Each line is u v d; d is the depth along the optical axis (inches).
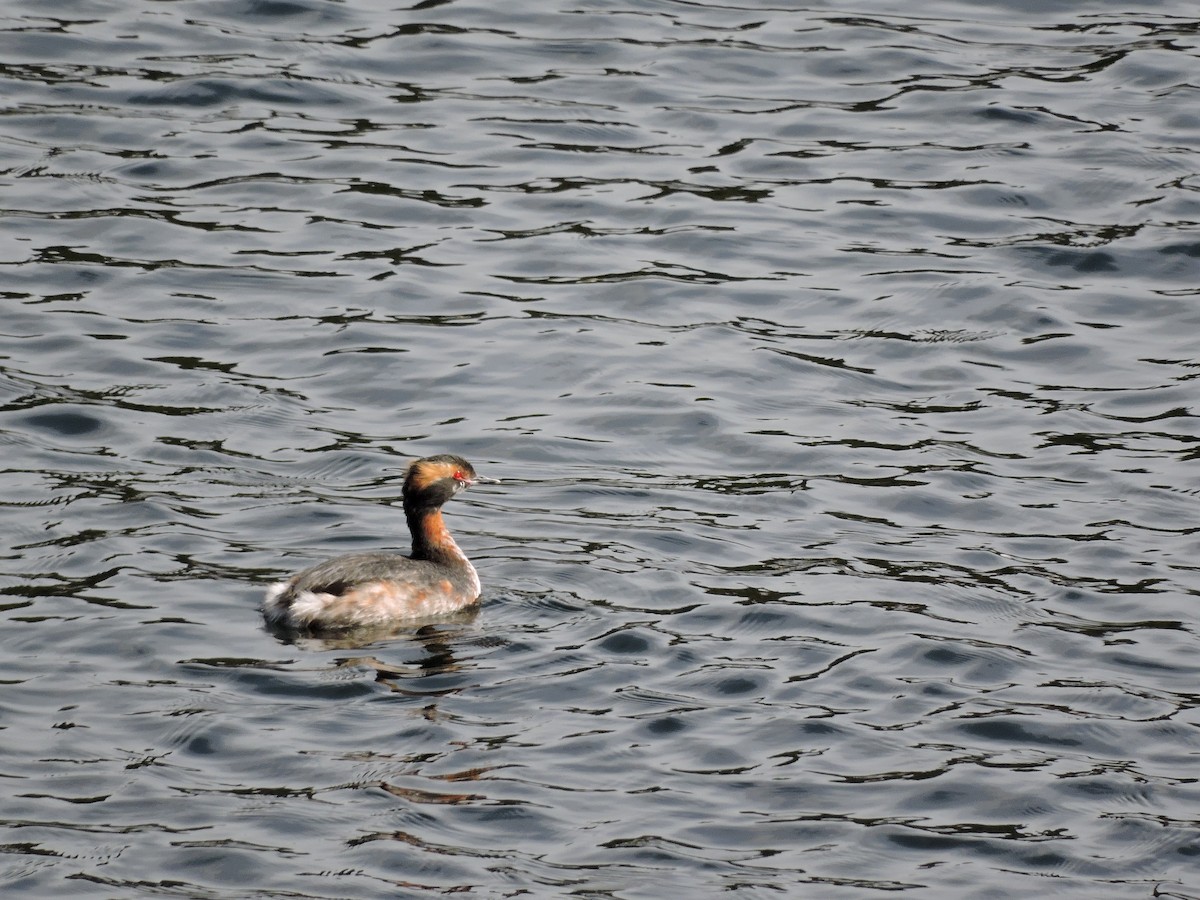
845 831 480.4
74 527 642.2
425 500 617.6
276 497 679.1
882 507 688.4
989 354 815.7
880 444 739.4
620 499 692.7
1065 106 1023.0
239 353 797.2
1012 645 584.7
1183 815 491.8
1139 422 756.0
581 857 463.2
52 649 557.0
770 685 554.6
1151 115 1012.5
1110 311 850.8
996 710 542.9
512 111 1018.7
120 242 876.6
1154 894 457.7
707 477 713.6
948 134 1003.3
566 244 898.7
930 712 542.0
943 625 597.0
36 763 494.3
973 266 885.8
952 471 714.8
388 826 472.4
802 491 700.7
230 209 911.7
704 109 1026.7
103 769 493.0
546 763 505.7
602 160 976.9
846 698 548.7
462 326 827.4
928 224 922.7
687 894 449.7
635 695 545.3
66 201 906.1
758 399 775.7
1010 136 997.8
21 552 621.0
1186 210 925.2
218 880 447.8
